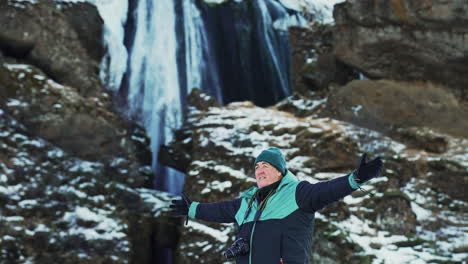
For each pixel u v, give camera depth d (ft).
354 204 34.58
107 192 38.93
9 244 32.42
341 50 53.47
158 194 43.50
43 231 34.04
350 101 49.47
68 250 34.35
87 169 39.19
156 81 66.08
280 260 6.71
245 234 7.06
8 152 35.91
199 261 34.17
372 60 52.06
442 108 48.11
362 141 43.21
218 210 7.91
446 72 49.11
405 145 45.39
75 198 36.88
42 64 44.83
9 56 44.01
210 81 72.90
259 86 76.69
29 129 38.75
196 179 38.78
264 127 42.14
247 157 39.27
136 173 43.68
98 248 35.29
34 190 35.40
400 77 51.19
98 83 48.19
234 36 76.07
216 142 41.24
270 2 79.20
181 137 48.75
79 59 47.01
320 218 31.73
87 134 41.52
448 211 37.55
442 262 30.30
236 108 49.26
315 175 38.09
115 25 59.67
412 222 35.37
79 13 50.37
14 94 38.99
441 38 47.67
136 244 38.75
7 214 33.35
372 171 6.23
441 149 43.68
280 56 78.54
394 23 49.44
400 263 29.91
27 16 43.86
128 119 49.62
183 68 69.97
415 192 39.11
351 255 30.07
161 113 64.80
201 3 74.38
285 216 6.85
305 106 53.26
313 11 79.00
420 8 47.14
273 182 7.34
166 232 39.65
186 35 71.51
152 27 67.72
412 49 49.49
